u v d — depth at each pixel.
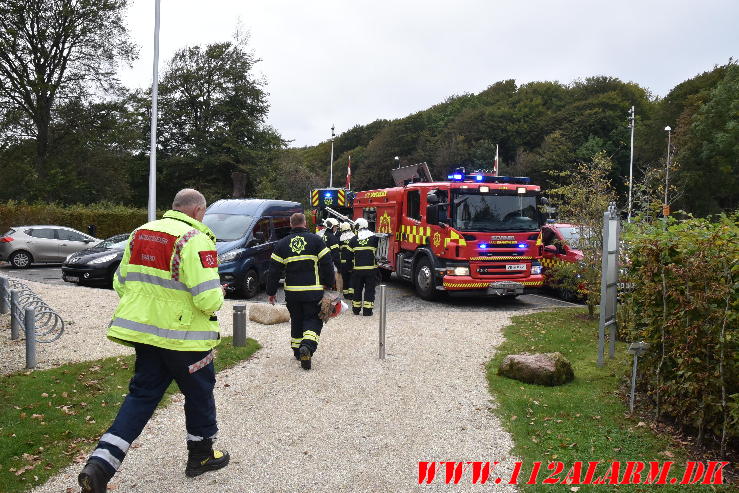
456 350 7.76
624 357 7.33
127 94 35.06
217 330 3.99
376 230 15.02
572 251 12.61
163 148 46.12
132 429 3.59
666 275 4.98
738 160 40.91
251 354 7.33
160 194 46.66
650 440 4.72
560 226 13.62
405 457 4.45
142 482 3.96
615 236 7.09
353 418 5.23
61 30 31.72
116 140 35.81
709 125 42.25
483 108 75.56
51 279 16.27
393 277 16.77
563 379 6.27
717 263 4.41
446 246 11.53
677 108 53.38
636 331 5.75
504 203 11.80
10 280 11.38
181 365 3.77
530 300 13.14
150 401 3.73
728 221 4.77
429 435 4.88
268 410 5.39
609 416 5.28
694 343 4.56
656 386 5.14
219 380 6.27
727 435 4.41
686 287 4.64
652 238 5.23
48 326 8.86
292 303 6.71
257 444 4.63
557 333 8.79
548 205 11.83
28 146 33.50
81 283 14.30
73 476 3.99
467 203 11.55
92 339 8.11
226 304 11.38
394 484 4.02
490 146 64.94
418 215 12.83
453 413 5.39
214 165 44.84
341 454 4.48
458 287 11.45
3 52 30.48
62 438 4.57
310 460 4.37
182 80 44.66
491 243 11.55
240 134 46.41
